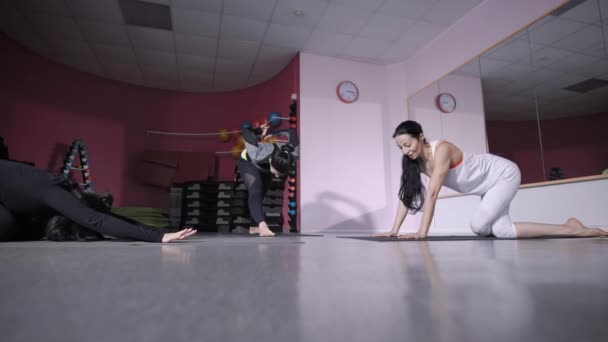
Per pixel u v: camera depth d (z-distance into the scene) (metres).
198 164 5.93
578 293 0.32
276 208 4.44
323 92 5.23
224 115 6.41
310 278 0.44
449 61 4.68
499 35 3.96
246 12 4.32
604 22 3.10
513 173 2.00
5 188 1.43
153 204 5.83
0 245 1.21
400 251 0.98
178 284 0.39
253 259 0.73
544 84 3.60
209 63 5.50
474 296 0.31
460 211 4.42
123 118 5.91
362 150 5.25
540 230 1.89
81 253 0.88
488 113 4.15
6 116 4.64
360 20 4.52
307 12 4.34
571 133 3.39
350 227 5.01
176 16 4.38
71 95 5.44
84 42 4.88
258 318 0.23
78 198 1.60
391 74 5.59
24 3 4.09
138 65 5.51
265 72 5.84
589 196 3.02
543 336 0.18
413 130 1.94
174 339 0.17
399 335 0.18
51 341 0.17
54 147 5.16
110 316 0.23
